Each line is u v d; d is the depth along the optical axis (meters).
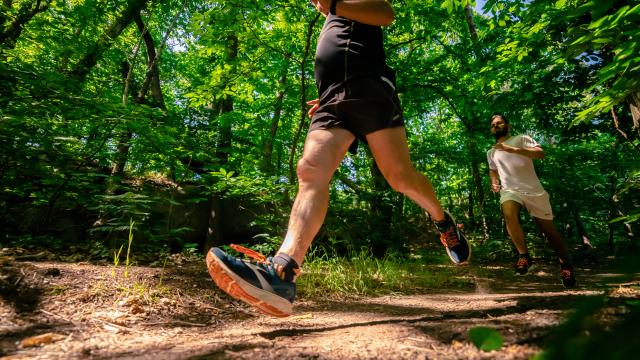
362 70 1.74
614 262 0.38
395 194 8.16
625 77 1.87
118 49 8.60
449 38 10.60
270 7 7.20
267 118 10.05
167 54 11.45
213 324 2.05
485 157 8.84
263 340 1.50
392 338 1.38
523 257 3.77
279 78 8.77
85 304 2.01
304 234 1.59
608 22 1.69
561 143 8.27
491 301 2.91
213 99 7.77
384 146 1.76
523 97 6.72
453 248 2.17
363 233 7.72
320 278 3.87
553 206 9.29
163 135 5.52
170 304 2.23
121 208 4.76
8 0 7.03
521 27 4.82
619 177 8.13
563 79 6.87
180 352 1.28
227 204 8.45
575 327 0.36
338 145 1.74
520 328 1.28
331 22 1.90
